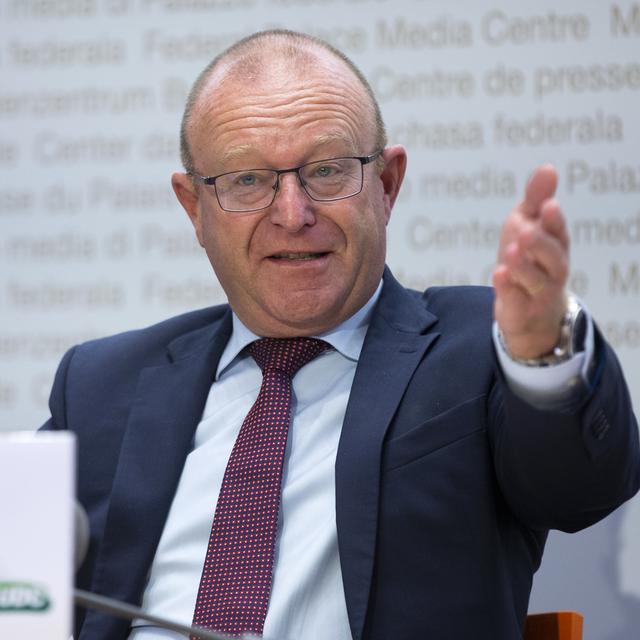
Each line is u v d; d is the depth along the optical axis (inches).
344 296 292.2
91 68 438.3
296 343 298.2
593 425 223.5
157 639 268.2
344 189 287.9
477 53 416.2
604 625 405.7
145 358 317.1
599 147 408.8
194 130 300.4
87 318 432.1
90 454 299.7
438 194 416.5
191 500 284.2
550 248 191.9
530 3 413.1
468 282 414.6
